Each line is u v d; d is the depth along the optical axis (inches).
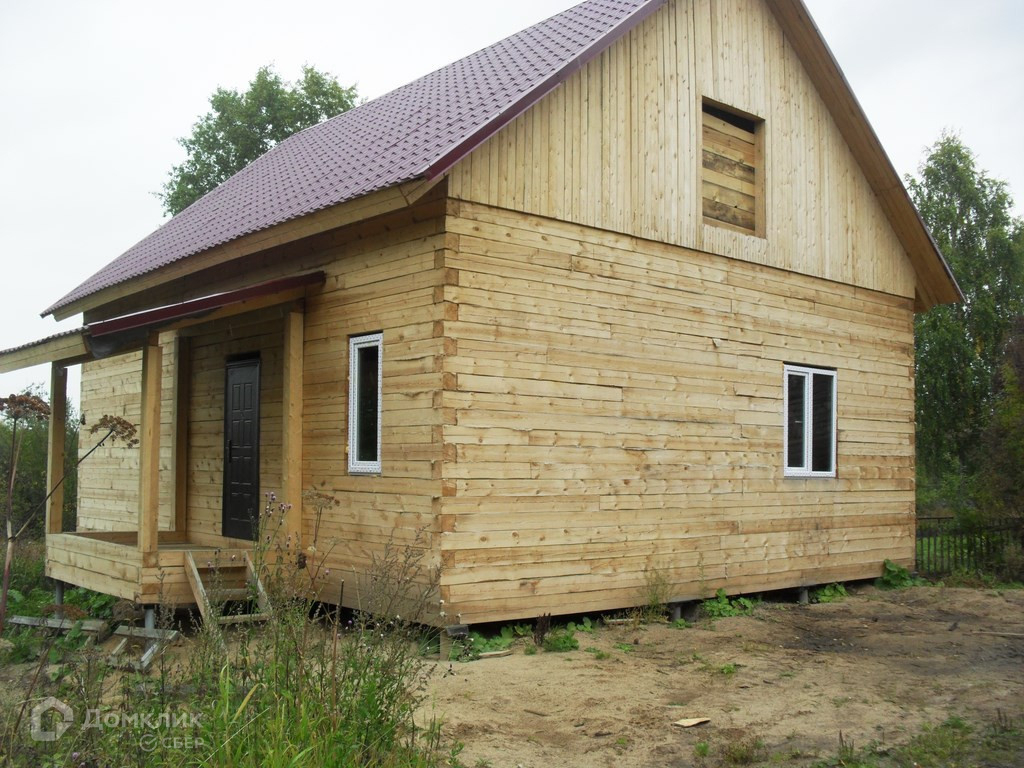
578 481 402.6
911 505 580.7
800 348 515.2
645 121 444.8
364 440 402.3
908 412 583.5
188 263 488.1
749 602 474.6
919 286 609.0
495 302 378.3
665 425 440.8
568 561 396.8
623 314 426.3
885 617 466.6
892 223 581.0
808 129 533.3
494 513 372.5
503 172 383.9
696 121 470.9
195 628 276.4
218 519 514.0
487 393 373.4
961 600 513.3
